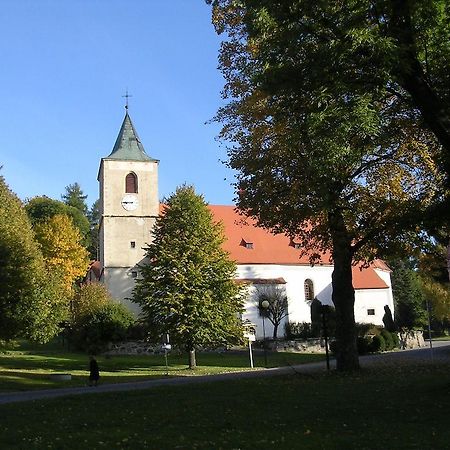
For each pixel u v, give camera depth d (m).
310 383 20.30
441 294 58.00
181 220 39.97
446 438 9.45
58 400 18.64
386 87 14.77
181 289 38.53
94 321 47.44
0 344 34.72
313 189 17.97
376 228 21.59
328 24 13.88
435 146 19.69
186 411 14.35
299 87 14.10
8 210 39.56
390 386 17.67
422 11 13.23
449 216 17.50
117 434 11.38
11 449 10.20
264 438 10.19
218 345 39.81
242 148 23.62
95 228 105.44
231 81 24.53
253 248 63.09
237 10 23.36
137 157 60.28
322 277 63.75
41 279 34.78
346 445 9.32
